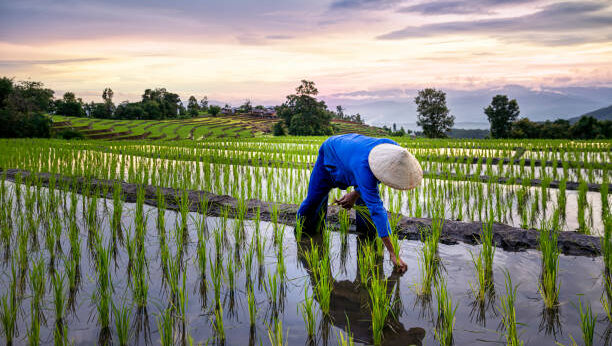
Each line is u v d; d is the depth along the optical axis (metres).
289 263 4.27
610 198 7.77
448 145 20.56
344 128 135.25
